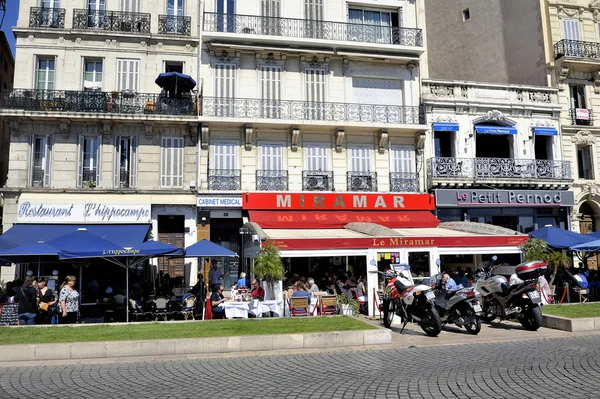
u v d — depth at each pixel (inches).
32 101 735.7
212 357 330.0
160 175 767.7
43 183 740.7
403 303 434.6
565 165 890.7
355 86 863.7
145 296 616.7
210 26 797.9
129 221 735.7
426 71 922.7
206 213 770.8
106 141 760.3
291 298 518.9
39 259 580.7
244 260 757.3
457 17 1144.8
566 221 890.1
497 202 847.1
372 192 816.3
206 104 783.1
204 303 549.0
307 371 282.5
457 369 279.4
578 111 927.0
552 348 339.6
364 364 300.7
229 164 790.5
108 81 773.9
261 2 836.0
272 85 823.7
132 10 797.2
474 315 418.0
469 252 602.2
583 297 650.8
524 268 430.3
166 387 248.8
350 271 738.8
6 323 452.8
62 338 351.9
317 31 840.9
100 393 238.4
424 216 807.1
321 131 828.6
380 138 841.5
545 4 943.0
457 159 853.8
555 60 923.4
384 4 888.3
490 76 1056.8
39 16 764.0
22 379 270.7
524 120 904.9
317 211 794.8
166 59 792.9
